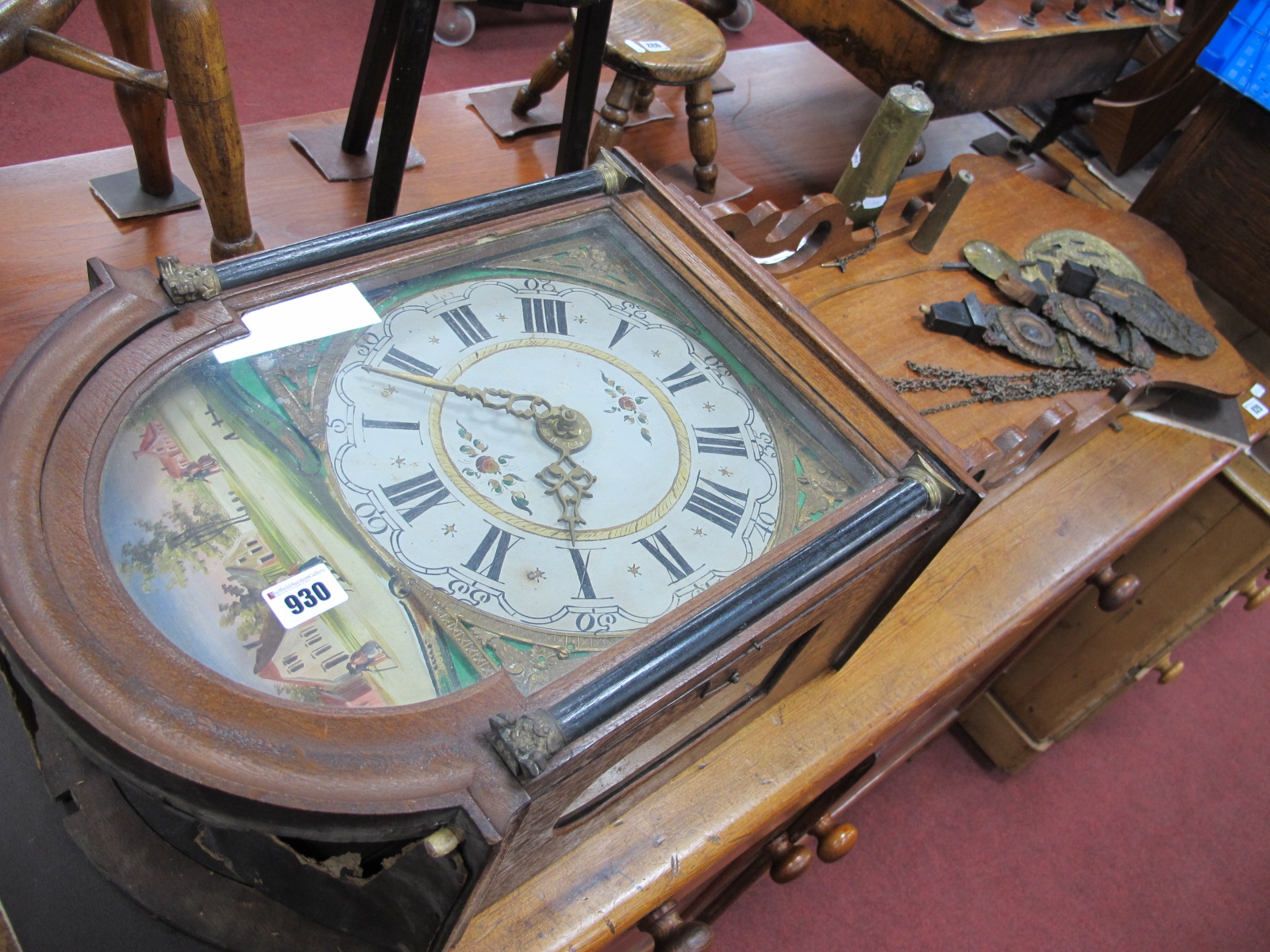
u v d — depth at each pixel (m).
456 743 0.74
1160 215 2.17
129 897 0.97
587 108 1.67
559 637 0.85
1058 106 2.17
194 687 0.70
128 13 1.34
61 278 1.45
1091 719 2.33
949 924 2.24
